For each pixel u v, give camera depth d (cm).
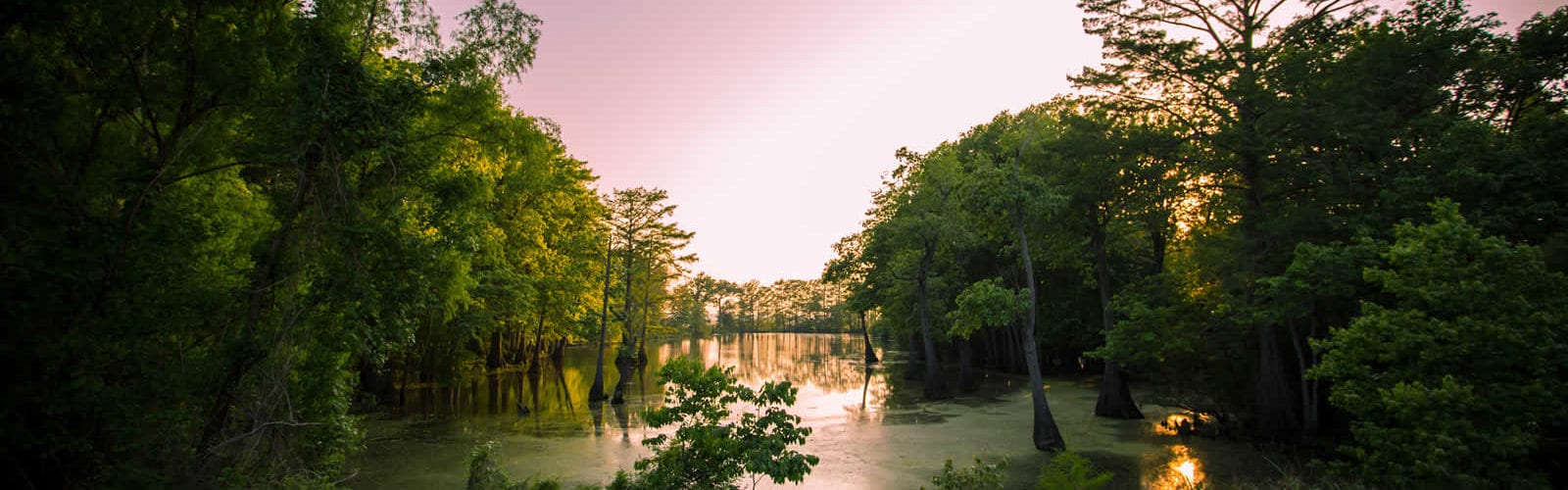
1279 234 1605
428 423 2272
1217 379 2028
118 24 796
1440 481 814
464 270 1328
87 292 753
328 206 963
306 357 1003
